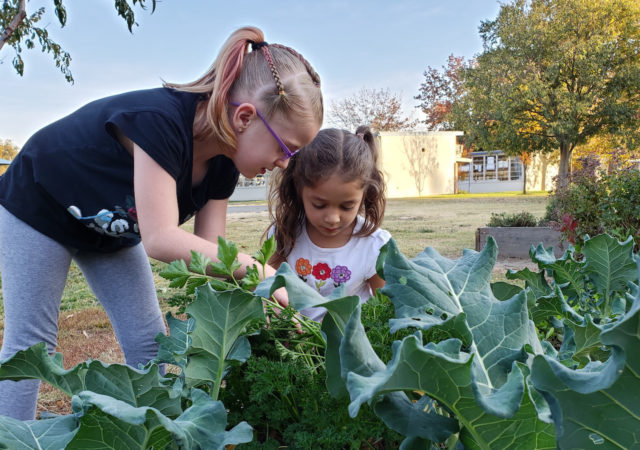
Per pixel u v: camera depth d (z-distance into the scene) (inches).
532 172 1290.6
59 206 57.4
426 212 588.1
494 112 814.5
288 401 25.2
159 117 50.0
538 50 788.0
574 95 741.3
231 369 26.4
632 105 756.0
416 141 1163.9
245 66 54.7
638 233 163.6
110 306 71.1
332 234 72.7
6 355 56.9
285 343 29.0
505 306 19.7
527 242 258.5
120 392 18.3
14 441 15.8
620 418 12.1
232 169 68.1
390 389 13.5
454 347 15.7
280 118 54.4
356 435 22.0
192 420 17.3
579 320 27.4
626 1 732.7
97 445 15.2
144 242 47.9
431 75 1520.7
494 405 12.8
